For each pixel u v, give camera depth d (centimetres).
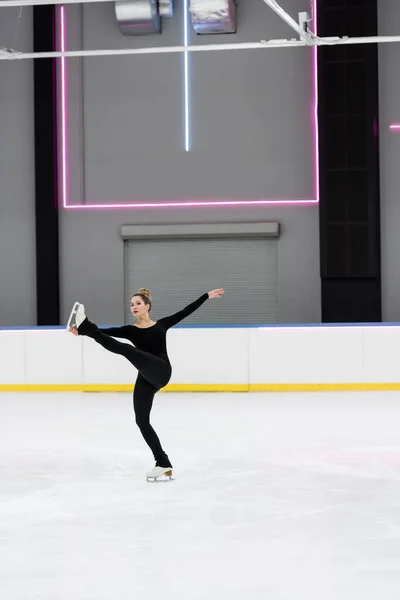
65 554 483
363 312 1717
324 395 1272
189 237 1803
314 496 630
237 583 425
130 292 1833
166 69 1805
